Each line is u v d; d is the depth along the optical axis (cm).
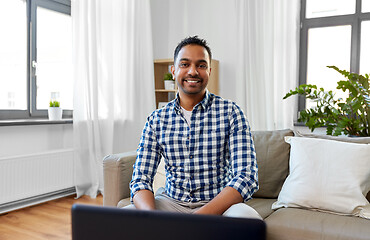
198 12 403
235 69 383
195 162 140
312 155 171
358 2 339
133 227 57
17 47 304
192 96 145
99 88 337
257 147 195
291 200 164
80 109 319
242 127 141
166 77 387
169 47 421
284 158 191
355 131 231
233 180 129
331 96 253
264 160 192
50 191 302
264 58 350
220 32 390
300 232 139
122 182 181
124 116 364
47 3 326
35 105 318
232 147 140
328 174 162
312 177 164
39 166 291
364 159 160
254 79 350
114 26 353
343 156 164
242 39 358
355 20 340
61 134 330
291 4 341
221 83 392
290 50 341
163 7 423
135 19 369
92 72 326
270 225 146
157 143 149
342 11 349
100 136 340
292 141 185
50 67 334
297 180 167
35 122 290
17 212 276
